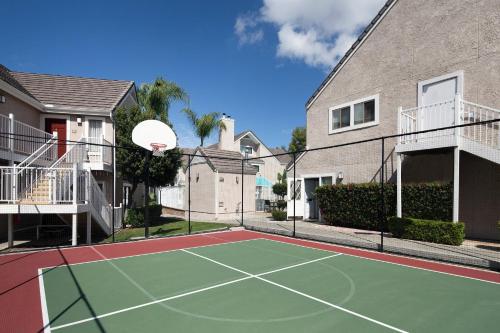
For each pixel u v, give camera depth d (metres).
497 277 6.61
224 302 5.11
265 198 32.72
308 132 17.48
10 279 6.54
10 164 12.23
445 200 10.22
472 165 10.59
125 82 20.23
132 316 4.56
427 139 10.70
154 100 22.48
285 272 7.03
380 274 6.86
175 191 28.66
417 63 12.48
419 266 7.60
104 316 4.56
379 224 12.48
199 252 9.39
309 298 5.29
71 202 10.68
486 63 10.38
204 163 20.88
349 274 6.86
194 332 4.02
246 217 20.41
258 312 4.68
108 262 8.08
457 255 7.91
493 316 4.55
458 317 4.50
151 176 15.98
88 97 17.64
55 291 5.73
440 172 11.39
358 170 14.64
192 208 22.14
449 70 11.40
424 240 9.95
